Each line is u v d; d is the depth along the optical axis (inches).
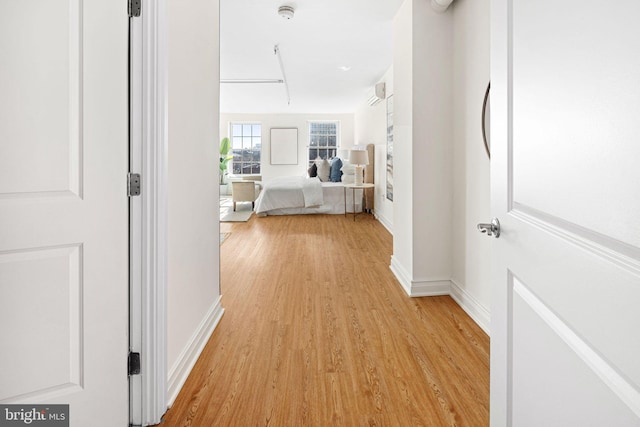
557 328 31.9
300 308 108.9
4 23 45.2
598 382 26.2
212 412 62.6
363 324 97.7
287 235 216.4
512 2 40.2
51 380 49.1
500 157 43.5
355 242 197.5
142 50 56.4
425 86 116.5
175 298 68.3
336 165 338.0
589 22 26.5
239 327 96.1
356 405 64.2
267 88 278.7
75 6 49.1
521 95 38.1
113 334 54.4
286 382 71.3
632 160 22.4
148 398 58.6
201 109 85.3
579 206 28.0
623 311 23.3
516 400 40.5
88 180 50.9
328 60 205.5
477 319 97.8
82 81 50.0
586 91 27.0
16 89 45.9
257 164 422.3
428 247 119.3
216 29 100.7
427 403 64.6
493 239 45.8
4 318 46.0
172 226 66.7
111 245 53.6
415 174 118.0
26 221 46.6
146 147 57.2
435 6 111.2
